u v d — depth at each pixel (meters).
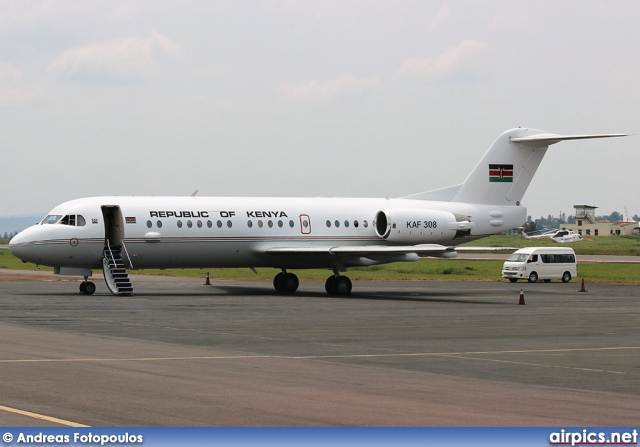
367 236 91.88
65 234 79.50
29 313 60.62
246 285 102.50
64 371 34.31
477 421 26.25
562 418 26.94
